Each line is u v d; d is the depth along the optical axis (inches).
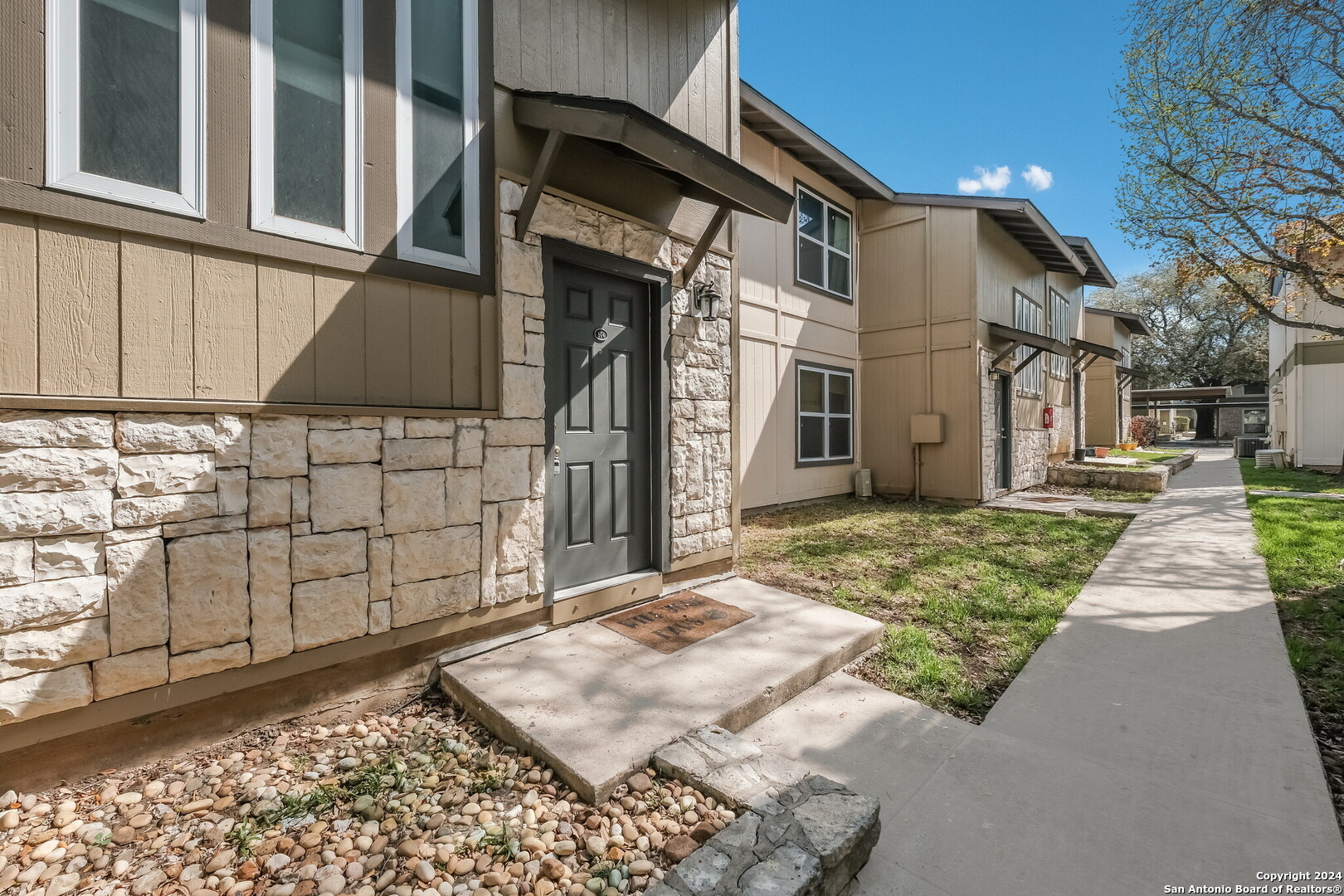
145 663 76.5
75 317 72.4
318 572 91.2
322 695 94.4
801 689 108.8
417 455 102.5
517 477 117.2
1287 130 284.2
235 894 60.7
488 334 113.3
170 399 78.6
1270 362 692.7
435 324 105.7
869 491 370.0
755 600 146.0
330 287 93.4
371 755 86.7
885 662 123.4
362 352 96.7
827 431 352.5
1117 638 135.3
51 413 70.2
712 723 90.2
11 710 67.4
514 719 89.8
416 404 103.0
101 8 74.7
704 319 160.6
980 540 239.8
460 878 63.7
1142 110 322.3
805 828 63.6
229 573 83.0
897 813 76.0
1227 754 88.1
